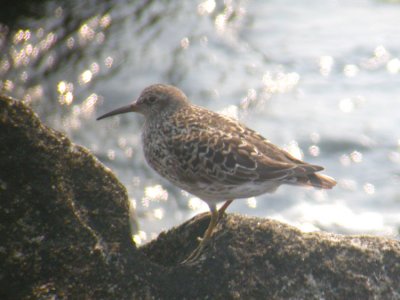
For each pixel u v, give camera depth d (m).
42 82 18.47
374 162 16.62
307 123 17.44
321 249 9.73
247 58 19.41
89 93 18.19
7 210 9.04
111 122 17.58
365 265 9.72
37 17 20.05
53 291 9.05
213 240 9.78
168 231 10.45
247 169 9.81
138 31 19.98
